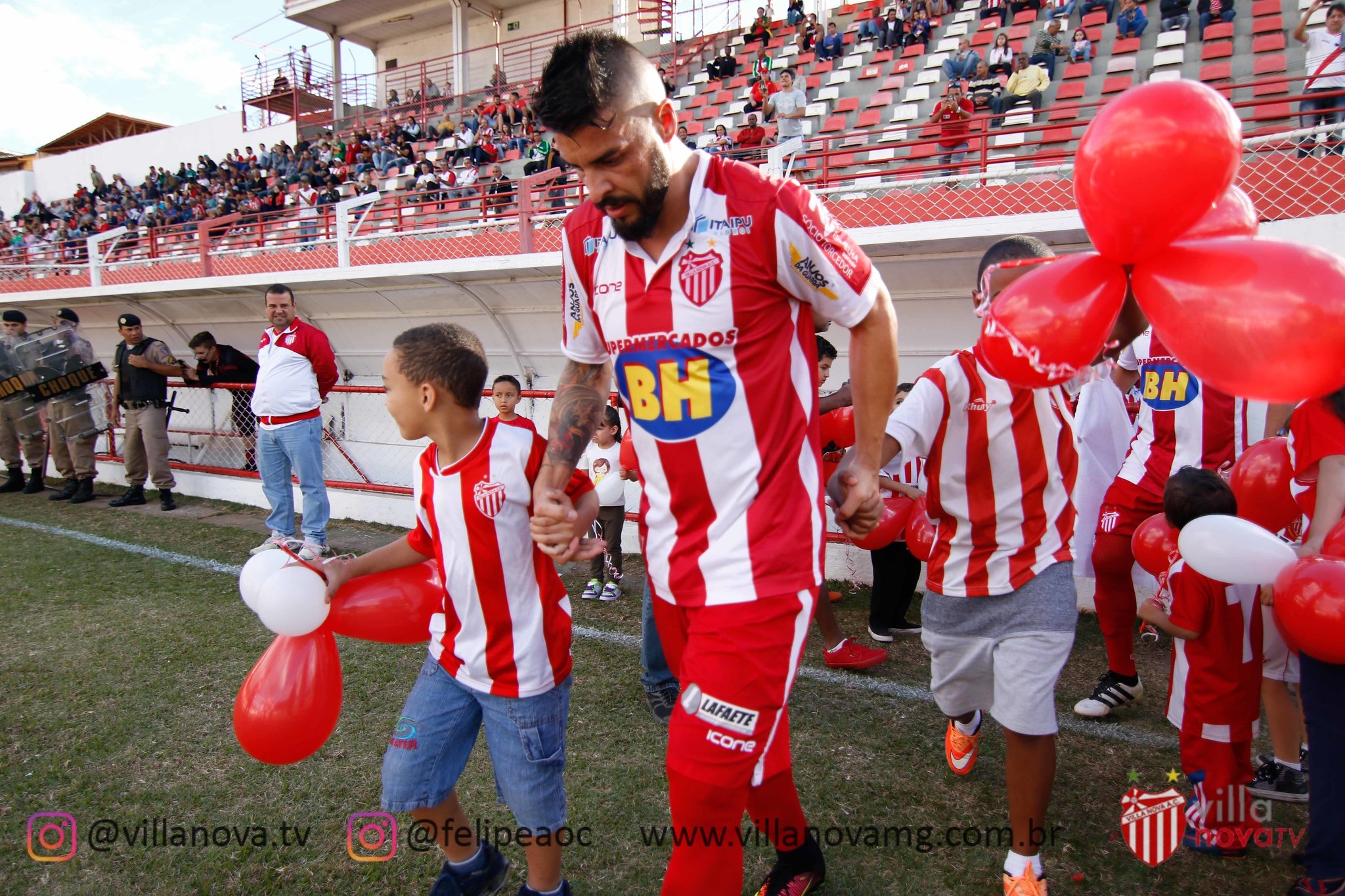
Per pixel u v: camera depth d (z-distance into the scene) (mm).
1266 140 5258
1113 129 1438
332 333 9367
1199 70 10672
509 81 21016
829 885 2324
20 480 9000
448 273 7430
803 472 1664
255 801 2787
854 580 5258
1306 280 1291
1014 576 2236
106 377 8656
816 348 1759
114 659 4039
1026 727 2158
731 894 1615
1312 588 1887
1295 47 10312
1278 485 2510
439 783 2002
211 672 3885
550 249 8297
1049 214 5207
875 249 5777
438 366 1852
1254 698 2422
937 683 2455
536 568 1980
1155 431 3422
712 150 10938
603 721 3361
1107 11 12625
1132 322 1917
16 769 3000
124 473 8703
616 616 4711
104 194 23453
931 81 12828
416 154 17625
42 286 15047
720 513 1623
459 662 1993
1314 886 2139
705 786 1562
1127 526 3352
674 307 1594
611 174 1480
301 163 19016
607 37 1467
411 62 22562
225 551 6199
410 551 2115
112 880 2377
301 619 1896
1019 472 2227
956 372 2232
